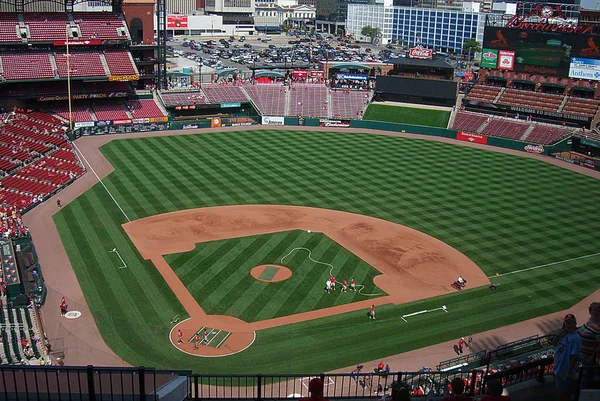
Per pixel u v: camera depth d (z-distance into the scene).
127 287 57.97
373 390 42.34
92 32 122.69
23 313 52.12
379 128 131.88
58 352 46.97
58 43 118.25
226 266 62.59
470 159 110.06
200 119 128.25
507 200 87.44
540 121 125.88
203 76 164.38
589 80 123.88
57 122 113.56
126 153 104.75
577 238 73.81
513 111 130.38
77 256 64.44
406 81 141.38
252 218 76.00
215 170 96.38
